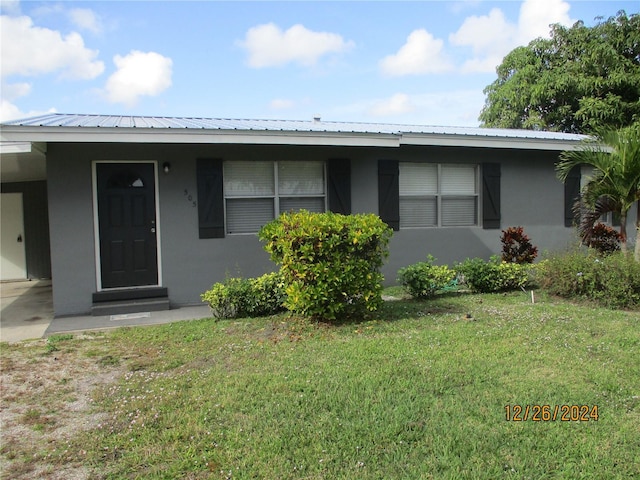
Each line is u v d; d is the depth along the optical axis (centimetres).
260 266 808
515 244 936
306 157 835
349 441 295
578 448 285
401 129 952
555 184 1027
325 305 586
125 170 739
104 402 374
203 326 602
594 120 1739
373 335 532
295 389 376
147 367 457
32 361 482
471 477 256
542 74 1981
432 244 928
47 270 1179
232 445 295
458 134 874
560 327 545
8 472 278
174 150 755
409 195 928
